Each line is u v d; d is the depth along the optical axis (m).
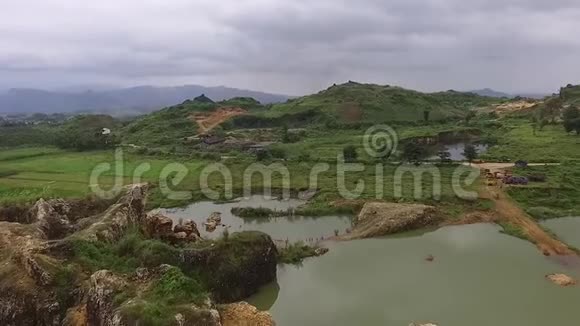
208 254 46.81
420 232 67.62
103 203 60.06
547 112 167.50
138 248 44.16
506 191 81.38
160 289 36.28
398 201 78.69
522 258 57.09
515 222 69.12
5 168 112.94
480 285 49.84
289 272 54.72
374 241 64.69
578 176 89.25
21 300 36.88
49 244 41.56
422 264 56.09
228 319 37.47
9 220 55.53
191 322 33.38
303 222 75.62
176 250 45.62
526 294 47.53
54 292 37.16
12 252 41.62
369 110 198.38
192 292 36.47
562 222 70.12
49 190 87.81
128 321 32.25
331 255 59.88
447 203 77.38
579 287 48.81
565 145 119.25
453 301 46.41
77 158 131.50
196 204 88.56
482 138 148.25
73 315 35.53
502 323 42.03
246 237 51.34
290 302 47.44
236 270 47.78
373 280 51.91
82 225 49.91
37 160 127.88
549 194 80.44
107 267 40.69
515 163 101.12
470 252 59.56
